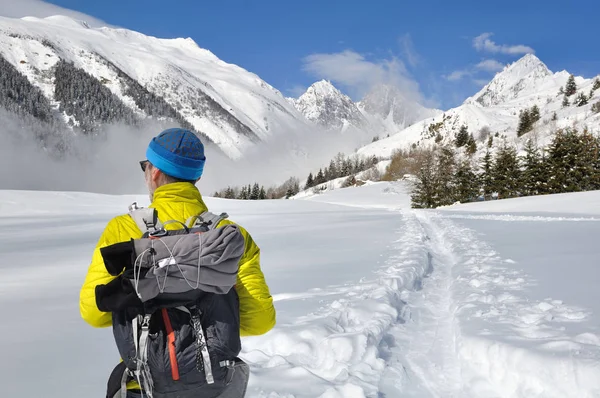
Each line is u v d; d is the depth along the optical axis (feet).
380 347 13.61
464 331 13.55
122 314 5.35
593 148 183.11
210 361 5.29
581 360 10.03
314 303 18.15
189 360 5.22
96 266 5.44
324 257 33.17
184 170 6.02
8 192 131.54
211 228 5.77
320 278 24.39
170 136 6.03
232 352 5.52
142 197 144.46
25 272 31.58
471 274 23.66
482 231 48.32
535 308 15.93
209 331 5.38
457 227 55.16
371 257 31.78
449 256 34.27
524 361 10.73
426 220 73.51
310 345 13.10
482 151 410.93
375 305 17.06
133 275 5.00
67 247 48.47
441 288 22.61
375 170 479.00
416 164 256.32
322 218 86.02
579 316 14.44
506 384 10.80
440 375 11.94
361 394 9.96
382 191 283.18
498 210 102.37
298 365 12.17
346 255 33.65
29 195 130.11
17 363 12.37
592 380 9.50
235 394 5.71
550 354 10.66
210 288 5.20
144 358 5.19
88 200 132.16
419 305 19.10
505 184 201.36
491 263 26.55
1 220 91.04
